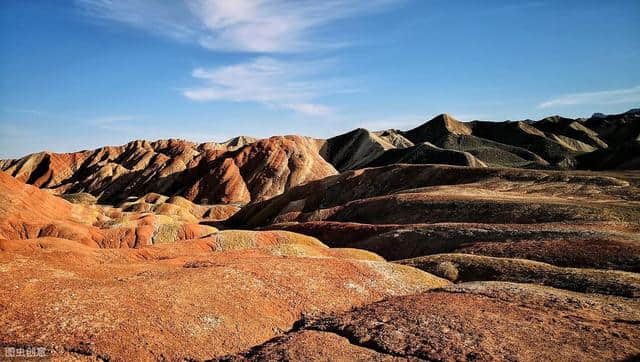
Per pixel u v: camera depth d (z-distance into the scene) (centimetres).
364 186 10394
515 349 1759
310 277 2953
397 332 1995
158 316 2098
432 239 5003
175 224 7650
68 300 2069
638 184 6662
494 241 4500
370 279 3100
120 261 3578
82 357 1725
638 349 1753
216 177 18700
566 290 2788
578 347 1777
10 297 1994
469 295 2630
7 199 7612
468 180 8656
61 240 3925
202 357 1930
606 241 3734
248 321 2280
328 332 2100
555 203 5556
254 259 3247
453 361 1680
